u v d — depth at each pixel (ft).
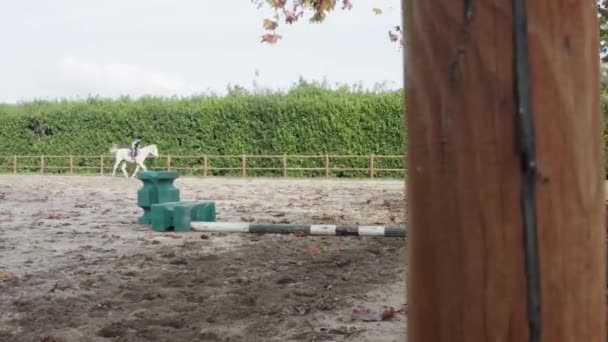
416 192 3.89
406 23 4.00
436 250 3.80
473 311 3.71
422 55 3.83
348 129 102.83
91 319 20.18
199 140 110.52
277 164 106.32
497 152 3.63
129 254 31.99
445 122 3.74
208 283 25.11
